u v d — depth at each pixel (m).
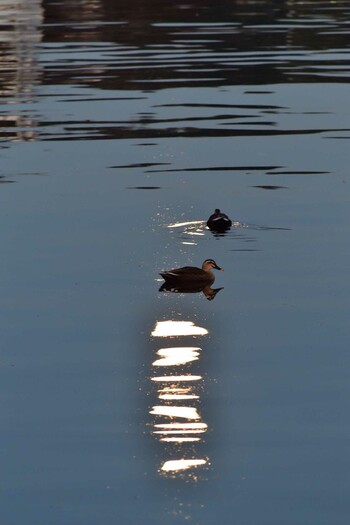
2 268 22.61
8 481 13.88
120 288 21.28
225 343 18.33
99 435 15.02
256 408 15.77
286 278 21.70
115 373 17.11
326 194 28.39
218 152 33.66
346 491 13.50
